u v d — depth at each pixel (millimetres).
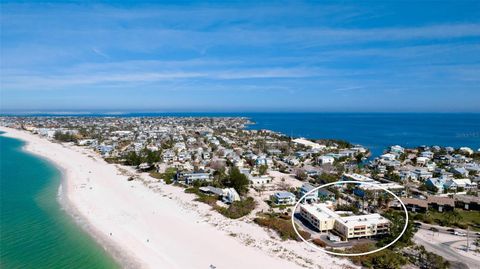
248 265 65250
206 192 117438
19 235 79125
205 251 71375
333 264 65938
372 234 79375
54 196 110812
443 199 102188
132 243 75062
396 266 63781
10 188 121750
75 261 67000
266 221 87125
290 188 121938
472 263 66750
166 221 89062
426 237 79625
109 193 115000
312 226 86438
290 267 64500
